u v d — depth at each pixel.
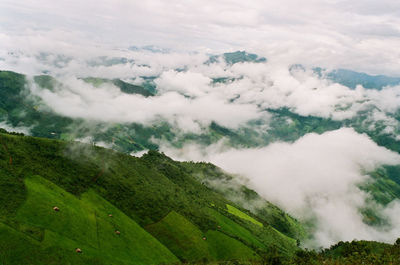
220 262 190.50
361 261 159.12
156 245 186.62
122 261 148.38
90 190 197.38
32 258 114.31
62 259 122.69
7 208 134.00
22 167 171.25
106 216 179.50
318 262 170.12
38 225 134.88
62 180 185.88
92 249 143.25
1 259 106.56
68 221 150.62
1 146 180.38
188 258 194.25
